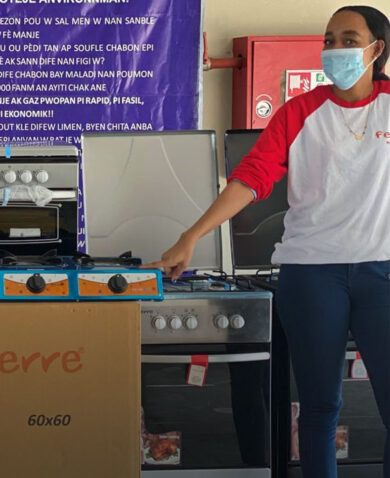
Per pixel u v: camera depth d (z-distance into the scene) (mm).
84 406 2117
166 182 3250
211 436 2904
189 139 3262
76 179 2859
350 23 2424
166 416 2883
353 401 3033
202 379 2869
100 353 2111
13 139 4059
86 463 2127
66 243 2867
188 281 3117
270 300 2867
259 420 2912
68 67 4051
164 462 2904
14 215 2828
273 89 4109
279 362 3025
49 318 2096
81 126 4086
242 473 2916
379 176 2402
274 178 2498
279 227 3373
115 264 2426
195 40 4094
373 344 2432
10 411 2102
